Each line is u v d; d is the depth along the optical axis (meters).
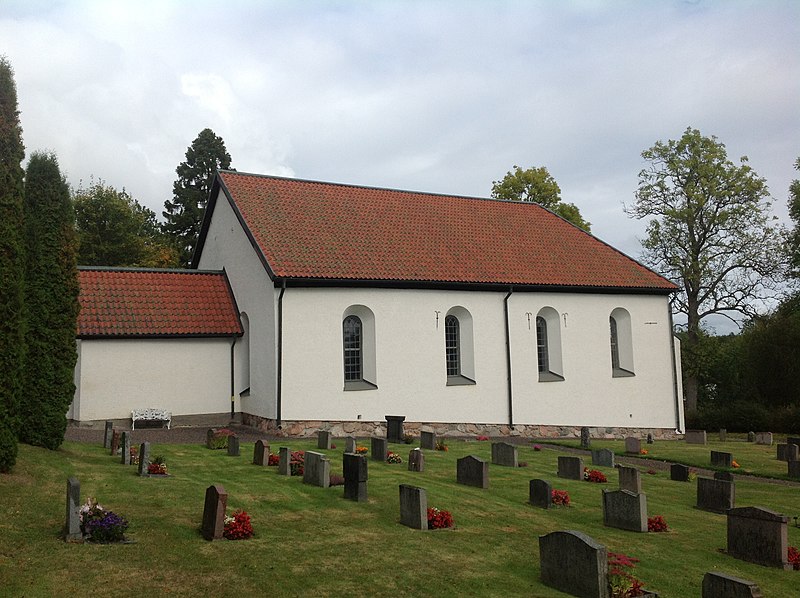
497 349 29.09
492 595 9.45
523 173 50.72
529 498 15.68
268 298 25.19
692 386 48.44
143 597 8.64
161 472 16.05
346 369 26.48
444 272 28.06
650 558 11.73
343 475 15.53
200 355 26.84
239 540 11.27
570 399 30.64
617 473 20.36
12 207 14.59
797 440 27.55
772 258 44.16
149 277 28.30
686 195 45.03
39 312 17.36
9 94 14.94
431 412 27.34
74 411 24.73
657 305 33.53
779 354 43.78
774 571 11.43
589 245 34.91
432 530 12.63
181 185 56.00
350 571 10.09
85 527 10.62
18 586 8.62
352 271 25.84
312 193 30.66
